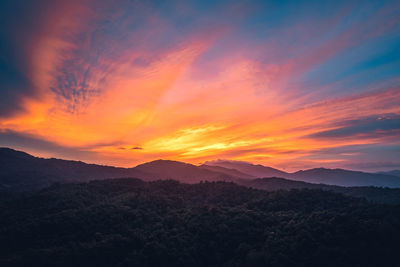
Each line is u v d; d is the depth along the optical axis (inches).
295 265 2193.7
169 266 2342.5
